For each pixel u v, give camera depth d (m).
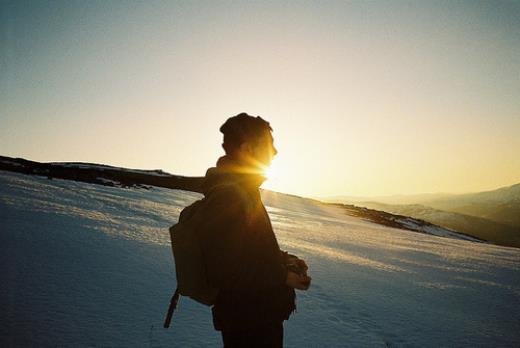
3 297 3.07
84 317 3.01
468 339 4.34
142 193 27.34
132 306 3.43
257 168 1.33
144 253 5.47
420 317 4.88
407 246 16.98
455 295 6.73
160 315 3.35
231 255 1.18
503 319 5.57
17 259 4.08
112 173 49.56
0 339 2.45
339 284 5.99
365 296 5.47
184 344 2.85
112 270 4.34
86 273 4.07
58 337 2.62
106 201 13.94
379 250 13.23
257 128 1.34
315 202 72.44
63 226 6.28
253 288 1.24
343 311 4.53
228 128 1.33
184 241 1.21
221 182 1.26
